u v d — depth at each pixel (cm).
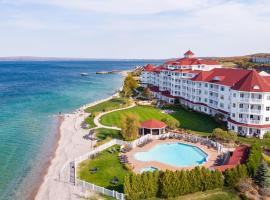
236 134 7194
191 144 6944
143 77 17550
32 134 8119
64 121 9581
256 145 5612
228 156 5978
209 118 9412
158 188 4359
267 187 4522
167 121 8131
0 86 19100
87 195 4541
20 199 4609
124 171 5403
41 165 5934
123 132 7294
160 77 13975
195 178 4434
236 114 7925
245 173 4675
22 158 6334
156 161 5928
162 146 6912
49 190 4781
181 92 11794
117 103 12394
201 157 6241
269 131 7538
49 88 18425
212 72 10362
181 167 5616
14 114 10631
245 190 4444
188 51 13925
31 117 10181
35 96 14988
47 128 8750
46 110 11425
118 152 6406
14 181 5253
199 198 4300
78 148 6856
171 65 13325
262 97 7506
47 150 6819
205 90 10075
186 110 10656
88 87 19425
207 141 6950
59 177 5269
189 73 11475
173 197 4338
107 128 8425
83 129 8469
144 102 12288
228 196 4338
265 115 7619
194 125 8638
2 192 4847
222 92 9031
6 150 6812
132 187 4300
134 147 6731
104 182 4962
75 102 13412
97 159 5991
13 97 14575
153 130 7806
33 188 4950
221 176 4562
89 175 5241
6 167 5850
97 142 7050
